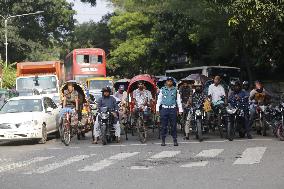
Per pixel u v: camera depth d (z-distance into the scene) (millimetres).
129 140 19984
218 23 37500
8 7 64812
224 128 19500
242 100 19031
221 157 13992
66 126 18969
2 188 10219
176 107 17453
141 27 66375
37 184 10570
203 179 10633
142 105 19016
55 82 31750
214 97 19875
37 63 34344
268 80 41938
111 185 10234
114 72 77125
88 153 15938
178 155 14695
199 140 18609
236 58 45969
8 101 21219
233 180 10430
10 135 19141
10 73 49875
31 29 66688
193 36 43969
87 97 21812
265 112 19797
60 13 70438
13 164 13867
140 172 11797
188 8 38000
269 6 20625
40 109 20750
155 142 18766
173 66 60031
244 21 21891
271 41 29781
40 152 16766
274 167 11992
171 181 10500
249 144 17031
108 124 18578
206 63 52500
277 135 18562
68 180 10977
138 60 66688
